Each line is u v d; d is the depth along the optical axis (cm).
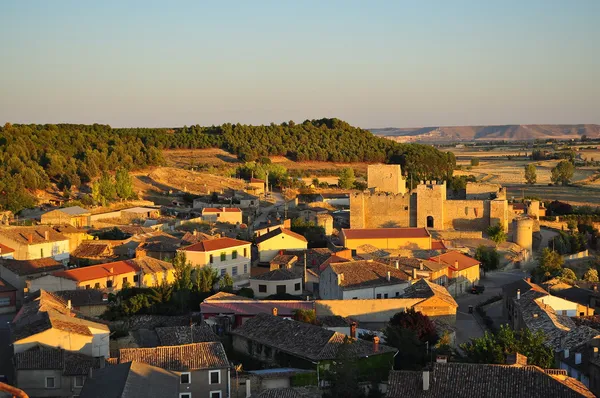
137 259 12438
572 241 18375
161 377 6869
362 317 10000
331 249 15375
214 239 13562
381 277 11394
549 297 10662
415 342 8338
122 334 9238
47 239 13775
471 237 17325
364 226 18588
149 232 15900
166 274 12319
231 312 9962
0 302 11188
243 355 8569
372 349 7788
